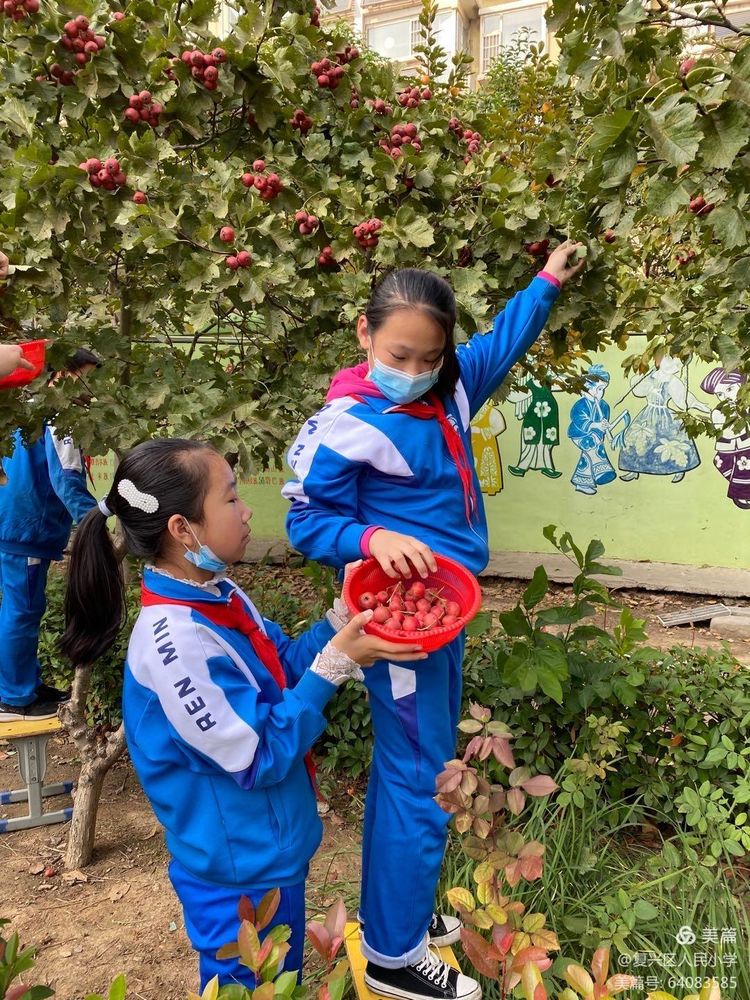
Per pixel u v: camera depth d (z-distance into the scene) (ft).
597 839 8.59
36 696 11.38
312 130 8.61
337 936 4.22
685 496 22.03
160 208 6.98
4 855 9.87
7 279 6.84
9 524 10.70
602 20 5.09
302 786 5.25
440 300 5.15
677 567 22.16
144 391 7.50
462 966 6.60
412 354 5.16
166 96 7.61
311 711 4.80
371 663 4.84
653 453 22.06
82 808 9.45
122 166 6.95
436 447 5.58
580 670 9.41
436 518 5.56
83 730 9.41
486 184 7.61
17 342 7.43
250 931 4.05
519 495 23.38
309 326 7.97
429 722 5.54
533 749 9.46
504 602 20.40
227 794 4.88
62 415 7.56
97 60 7.35
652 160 5.74
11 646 10.95
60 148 7.68
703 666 10.77
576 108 7.46
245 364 8.59
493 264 7.98
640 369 9.92
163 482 4.90
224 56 7.57
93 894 9.05
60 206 6.81
